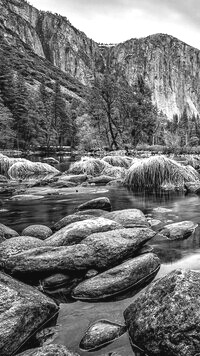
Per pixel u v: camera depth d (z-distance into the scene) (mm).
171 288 3615
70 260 4977
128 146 47344
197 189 14047
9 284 4172
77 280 4926
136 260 5000
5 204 11688
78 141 77000
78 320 3924
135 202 11758
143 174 15922
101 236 5457
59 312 4113
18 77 76250
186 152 47500
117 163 23891
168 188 15109
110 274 4711
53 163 35750
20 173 22422
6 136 58719
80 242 5523
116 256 5152
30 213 10109
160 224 8164
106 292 4438
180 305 3393
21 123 66688
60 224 7746
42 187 16844
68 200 12469
